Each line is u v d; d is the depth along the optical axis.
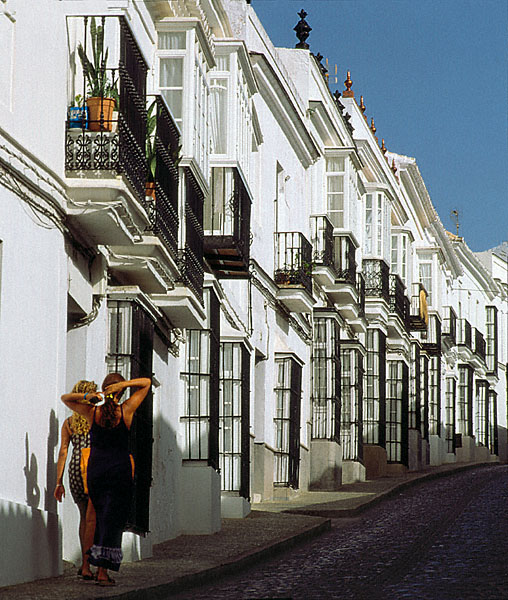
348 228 35.72
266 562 17.52
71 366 15.87
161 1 19.14
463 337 58.69
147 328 17.69
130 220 15.42
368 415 41.00
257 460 28.27
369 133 43.47
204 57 20.38
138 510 16.53
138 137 15.67
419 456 47.31
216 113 22.86
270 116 29.22
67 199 14.79
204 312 20.59
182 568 15.02
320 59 36.78
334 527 23.80
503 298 67.62
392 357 43.69
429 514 25.98
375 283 40.53
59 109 14.66
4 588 12.36
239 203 22.52
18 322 13.32
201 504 21.02
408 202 50.34
